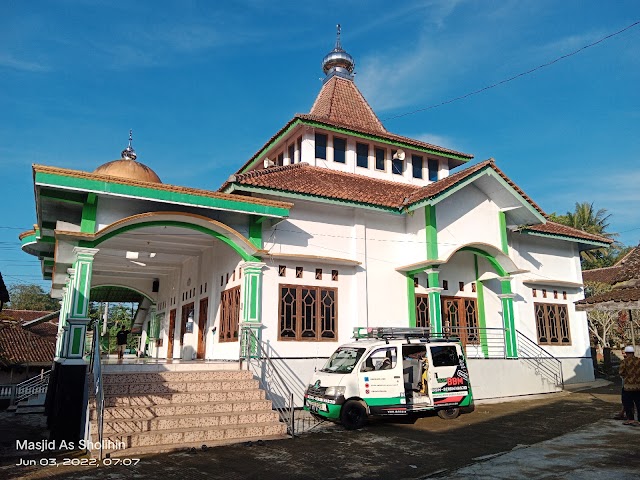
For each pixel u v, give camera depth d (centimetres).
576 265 2062
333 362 1178
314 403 1105
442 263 1467
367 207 1469
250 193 1334
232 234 1279
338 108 2030
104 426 879
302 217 1431
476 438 968
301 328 1350
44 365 2772
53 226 1284
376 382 1086
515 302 1820
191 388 1077
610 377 2133
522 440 944
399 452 855
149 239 1498
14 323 2300
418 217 1555
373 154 1831
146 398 992
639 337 1587
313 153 1714
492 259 1653
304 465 772
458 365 1211
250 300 1278
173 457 820
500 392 1551
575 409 1322
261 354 1255
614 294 1144
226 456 829
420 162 1947
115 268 2080
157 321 2359
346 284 1459
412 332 1252
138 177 1390
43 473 736
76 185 1035
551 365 1802
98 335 1016
